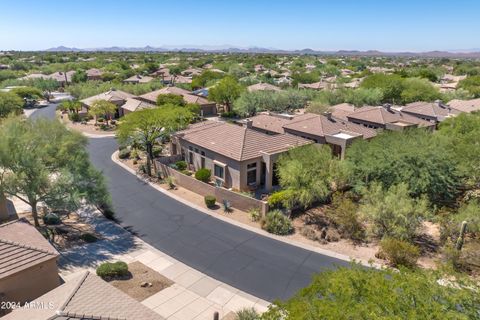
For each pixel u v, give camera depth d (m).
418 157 27.84
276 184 32.97
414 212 23.12
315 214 27.20
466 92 66.38
